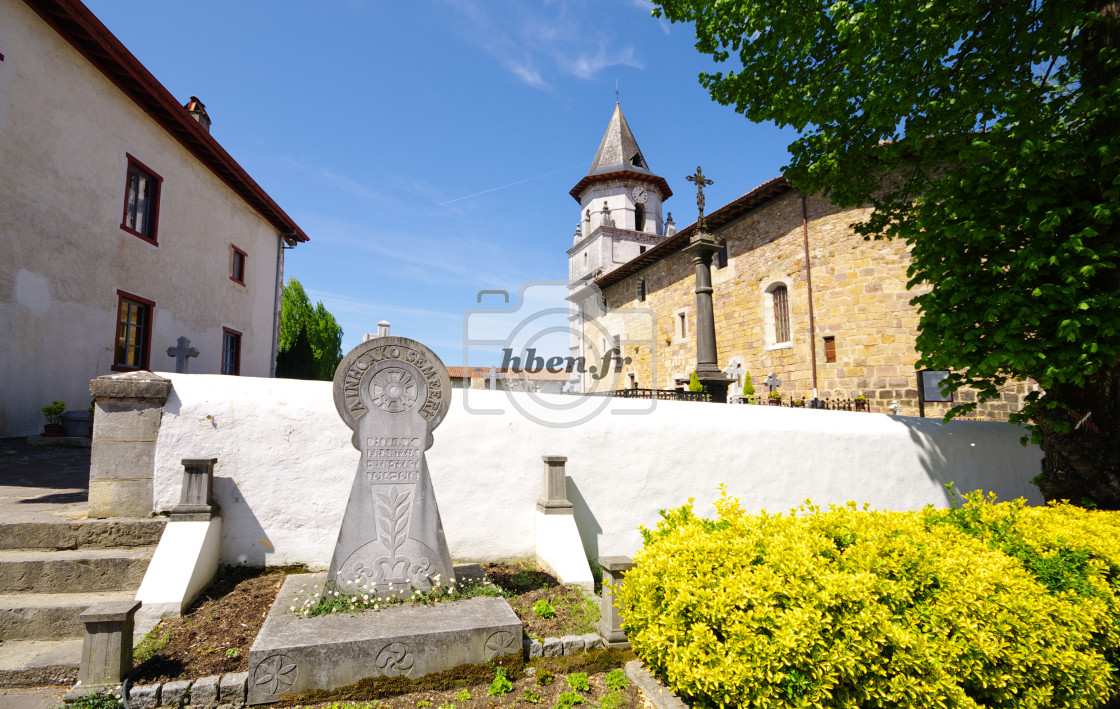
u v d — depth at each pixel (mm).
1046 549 3623
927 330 5828
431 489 4059
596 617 3877
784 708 2398
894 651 2531
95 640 2887
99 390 4254
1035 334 5359
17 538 3973
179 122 11789
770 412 6305
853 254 14164
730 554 2936
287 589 3904
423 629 3295
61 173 9086
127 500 4273
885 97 5605
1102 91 4949
